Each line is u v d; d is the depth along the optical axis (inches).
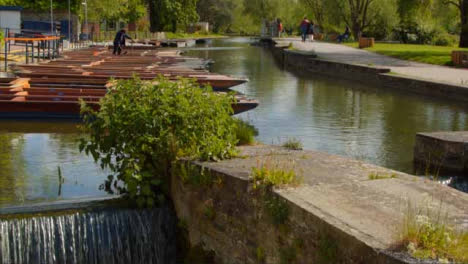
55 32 1285.7
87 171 363.6
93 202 283.3
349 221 187.6
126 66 993.5
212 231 250.7
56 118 546.0
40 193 316.5
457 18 1807.3
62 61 1026.1
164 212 275.1
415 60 1180.5
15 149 425.4
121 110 284.8
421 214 195.3
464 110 663.8
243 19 3865.7
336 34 2332.7
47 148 429.1
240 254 233.9
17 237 249.1
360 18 2220.7
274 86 908.6
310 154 289.1
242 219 231.8
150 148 279.7
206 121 285.4
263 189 220.5
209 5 3799.2
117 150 285.6
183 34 3031.5
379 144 475.5
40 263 253.1
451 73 924.0
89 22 1898.4
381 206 203.3
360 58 1240.2
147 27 2605.8
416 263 156.8
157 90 291.1
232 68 1273.4
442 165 386.0
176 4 2851.9
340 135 511.8
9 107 541.3
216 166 256.4
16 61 957.2
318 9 2532.0
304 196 211.9
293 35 3201.3
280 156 282.4
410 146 469.1
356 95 800.9
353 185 229.1
